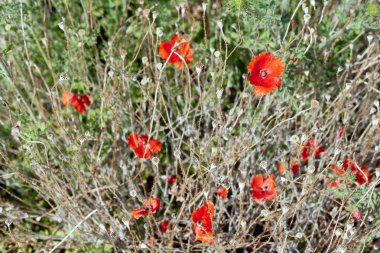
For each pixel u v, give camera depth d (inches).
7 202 59.9
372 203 51.5
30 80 64.9
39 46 61.0
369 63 59.6
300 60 58.3
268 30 58.4
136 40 67.1
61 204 54.3
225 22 65.9
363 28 59.2
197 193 55.5
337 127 59.8
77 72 63.4
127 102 59.0
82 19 67.9
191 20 68.4
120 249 57.1
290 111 58.1
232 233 56.1
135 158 61.1
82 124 62.5
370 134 57.1
